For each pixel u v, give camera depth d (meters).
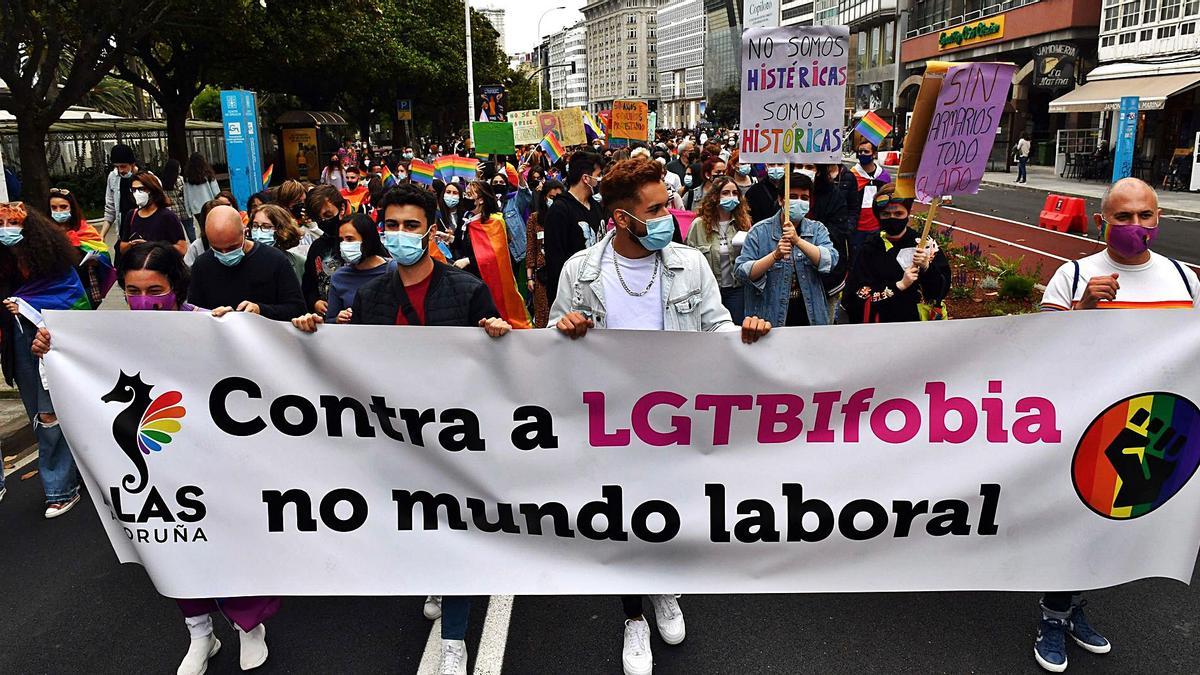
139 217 7.30
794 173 5.21
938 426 3.16
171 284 3.90
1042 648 3.33
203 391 3.22
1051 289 3.55
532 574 3.28
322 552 3.29
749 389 3.17
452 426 3.23
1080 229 18.00
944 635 3.59
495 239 6.77
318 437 3.25
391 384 3.21
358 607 3.95
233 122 13.62
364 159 28.80
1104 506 3.16
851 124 41.94
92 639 3.72
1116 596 3.86
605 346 3.16
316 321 3.19
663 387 3.17
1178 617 3.66
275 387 3.22
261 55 26.45
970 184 4.19
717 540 3.26
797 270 5.31
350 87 39.41
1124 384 3.09
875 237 4.99
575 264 3.41
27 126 16.48
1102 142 32.28
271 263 4.18
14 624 3.85
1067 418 3.12
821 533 3.24
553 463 3.24
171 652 3.62
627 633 3.38
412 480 3.27
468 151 24.94
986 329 3.10
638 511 3.25
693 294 3.33
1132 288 3.40
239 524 3.28
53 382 3.19
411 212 3.33
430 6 47.12
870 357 3.13
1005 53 46.44
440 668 3.32
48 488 5.04
